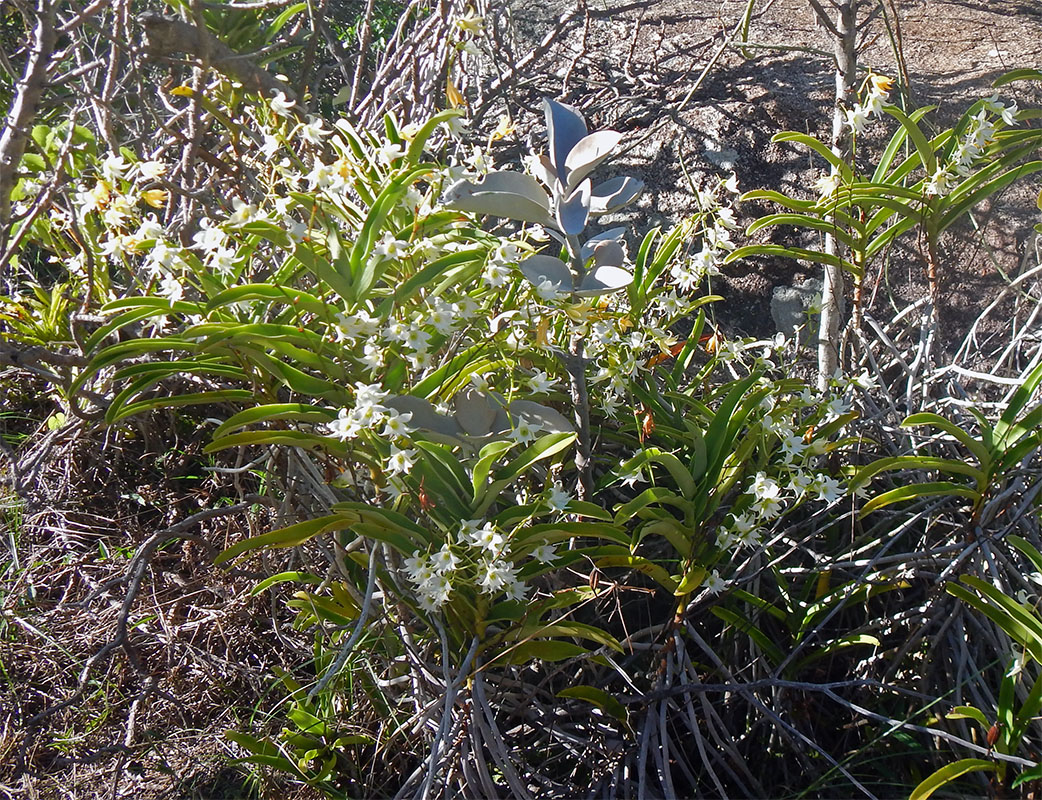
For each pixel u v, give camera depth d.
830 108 2.92
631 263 2.71
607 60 3.33
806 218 1.97
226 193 2.10
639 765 1.66
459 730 1.68
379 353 1.45
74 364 1.75
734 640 1.93
